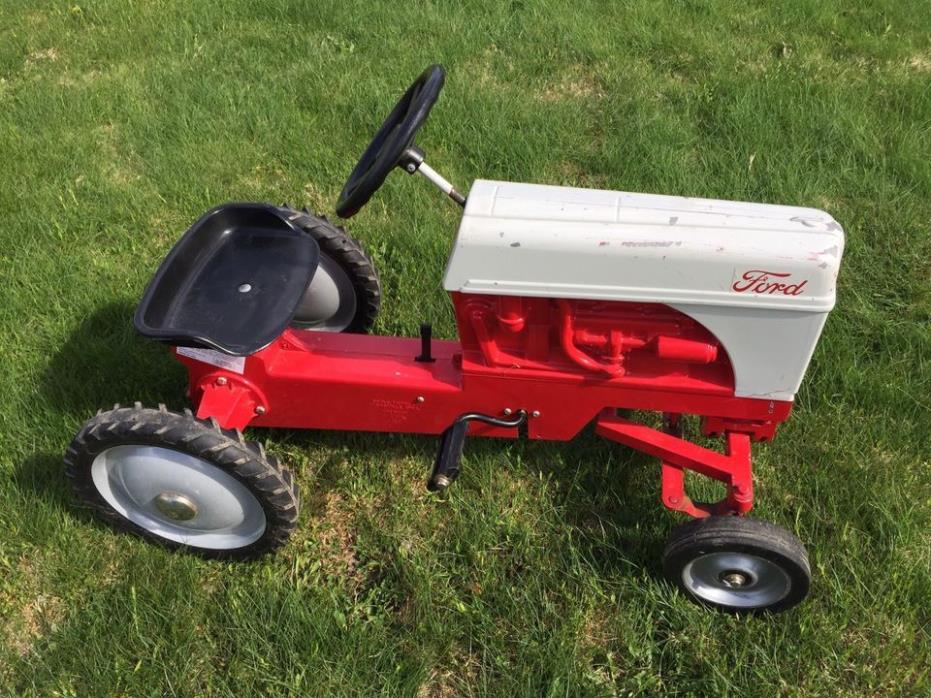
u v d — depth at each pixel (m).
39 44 5.25
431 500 2.84
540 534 2.73
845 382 3.06
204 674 2.39
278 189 4.11
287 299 2.57
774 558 2.26
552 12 5.40
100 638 2.42
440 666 2.42
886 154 4.22
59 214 3.87
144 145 4.34
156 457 2.41
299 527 2.78
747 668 2.38
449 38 5.13
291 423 2.70
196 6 5.58
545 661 2.37
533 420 2.55
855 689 2.35
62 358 3.19
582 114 4.52
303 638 2.41
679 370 2.39
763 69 4.91
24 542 2.66
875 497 2.73
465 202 2.23
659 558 2.62
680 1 5.55
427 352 2.60
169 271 2.57
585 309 2.28
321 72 4.86
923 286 3.47
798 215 2.16
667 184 4.00
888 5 5.52
